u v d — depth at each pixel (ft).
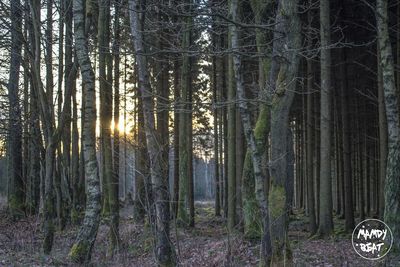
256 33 32.58
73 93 76.23
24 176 83.35
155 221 27.50
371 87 73.87
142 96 29.17
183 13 27.40
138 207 48.47
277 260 24.36
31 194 74.43
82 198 80.07
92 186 35.24
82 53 36.11
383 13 32.83
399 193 31.63
